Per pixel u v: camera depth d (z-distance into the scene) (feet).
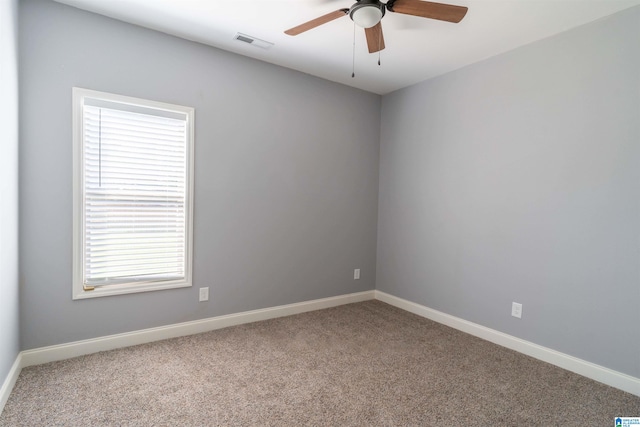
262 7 7.57
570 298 8.04
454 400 6.66
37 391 6.59
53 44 7.51
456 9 6.09
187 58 9.20
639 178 7.00
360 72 11.16
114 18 8.14
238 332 9.81
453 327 10.61
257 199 10.59
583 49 7.81
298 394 6.75
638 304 7.02
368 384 7.18
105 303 8.38
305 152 11.53
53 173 7.61
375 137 13.33
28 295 7.46
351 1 7.25
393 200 12.89
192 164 9.36
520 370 7.95
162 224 9.11
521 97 8.98
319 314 11.58
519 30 8.16
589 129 7.72
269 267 10.95
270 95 10.67
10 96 6.39
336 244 12.47
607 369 7.42
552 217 8.36
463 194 10.42
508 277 9.27
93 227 8.19
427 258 11.55
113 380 7.08
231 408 6.25
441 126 11.10
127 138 8.50
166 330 9.23
